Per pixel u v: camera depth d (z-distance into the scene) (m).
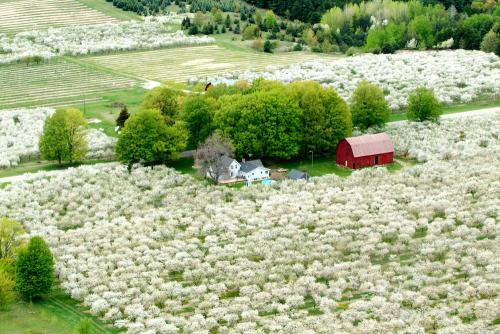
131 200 188.88
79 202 190.62
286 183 195.50
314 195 188.62
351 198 185.88
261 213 178.75
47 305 146.12
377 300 140.88
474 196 186.62
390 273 150.25
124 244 166.00
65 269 155.38
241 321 138.88
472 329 131.62
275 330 134.38
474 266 152.25
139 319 138.88
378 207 181.25
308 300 145.38
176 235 170.25
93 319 141.50
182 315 141.25
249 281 149.88
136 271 155.25
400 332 131.38
